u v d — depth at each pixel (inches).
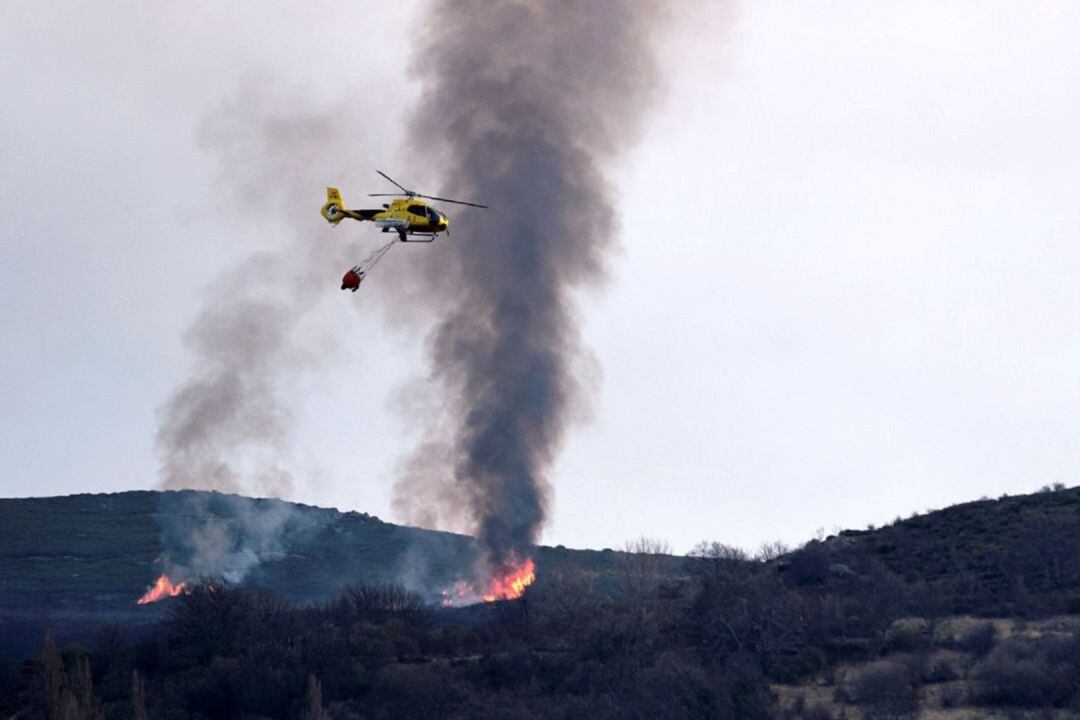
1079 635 3599.9
